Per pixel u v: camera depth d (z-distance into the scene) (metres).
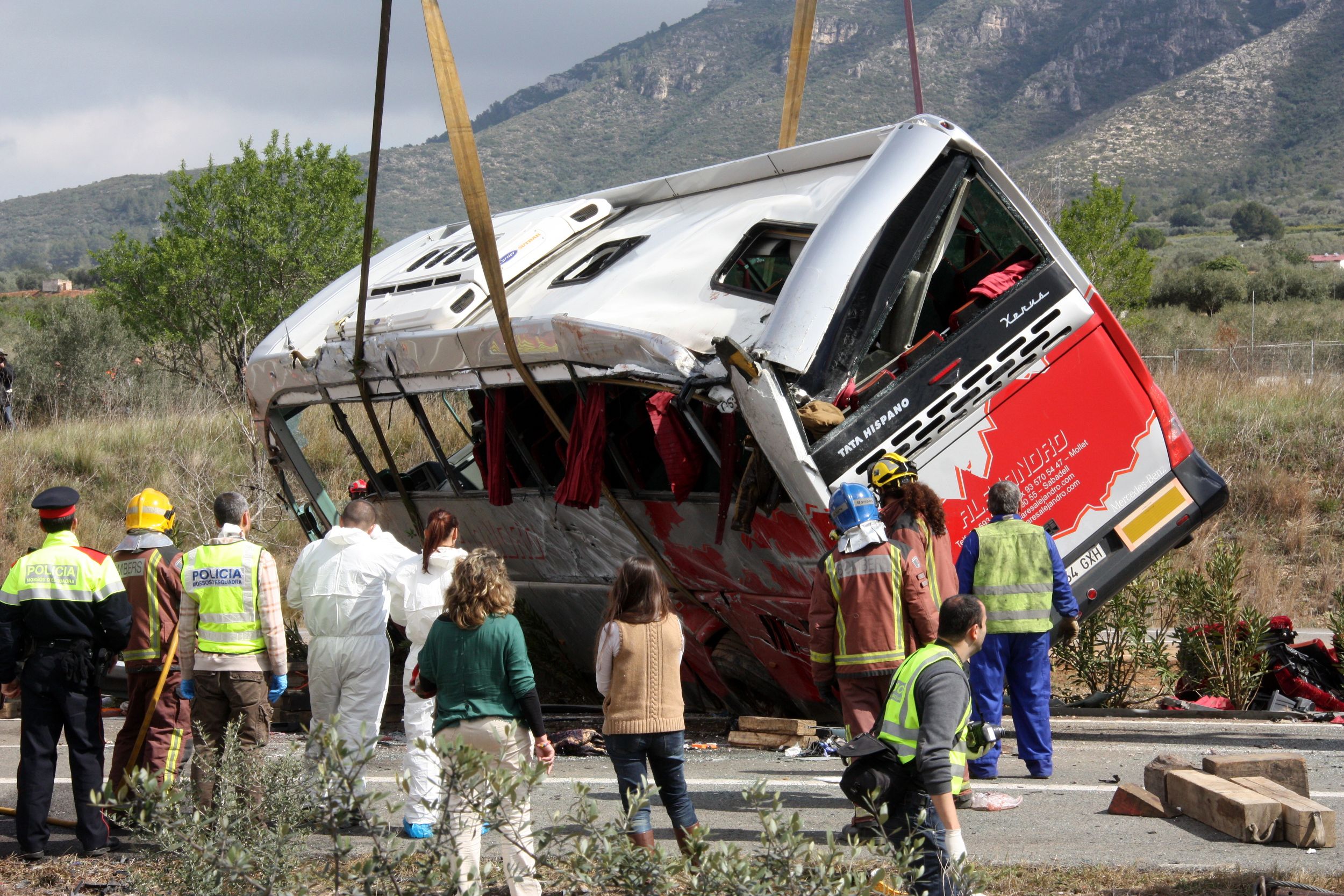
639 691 9.25
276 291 41.06
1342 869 9.02
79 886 9.89
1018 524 12.23
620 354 12.84
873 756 7.87
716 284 13.15
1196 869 9.03
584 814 7.02
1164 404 13.87
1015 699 12.43
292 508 20.05
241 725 11.00
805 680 14.44
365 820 7.04
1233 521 28.97
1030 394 13.17
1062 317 13.23
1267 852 9.59
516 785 6.91
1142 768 12.95
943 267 14.76
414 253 18.91
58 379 44.06
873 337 12.28
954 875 7.41
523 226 16.12
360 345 16.52
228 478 33.22
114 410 41.16
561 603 17.62
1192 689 18.34
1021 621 12.09
